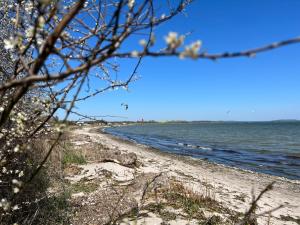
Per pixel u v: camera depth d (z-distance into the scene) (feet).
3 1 9.77
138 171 46.75
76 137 94.43
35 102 8.39
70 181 34.60
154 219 24.47
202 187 40.83
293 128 406.82
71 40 6.79
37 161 23.82
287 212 35.68
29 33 6.04
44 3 5.07
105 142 113.29
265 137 222.28
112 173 41.60
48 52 5.25
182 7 6.14
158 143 156.76
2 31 11.17
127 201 27.37
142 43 4.06
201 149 128.36
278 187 55.72
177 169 61.11
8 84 4.74
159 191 31.24
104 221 23.25
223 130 360.07
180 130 367.04
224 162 89.81
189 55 3.59
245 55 3.59
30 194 22.22
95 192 31.24
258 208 34.63
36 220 20.22
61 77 4.77
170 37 3.68
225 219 26.45
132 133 277.85
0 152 9.27
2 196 15.38
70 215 23.53
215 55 3.63
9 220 16.78
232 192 41.24
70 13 5.29
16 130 8.70
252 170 77.30
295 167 84.12
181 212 26.37
